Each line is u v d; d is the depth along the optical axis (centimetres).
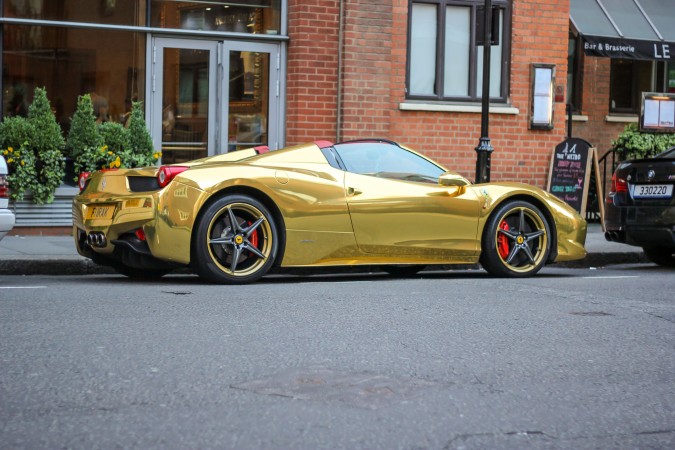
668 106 1706
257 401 454
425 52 1548
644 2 1781
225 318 671
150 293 809
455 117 1547
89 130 1344
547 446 400
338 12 1471
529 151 1598
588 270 1194
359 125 1480
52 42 1358
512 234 1021
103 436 396
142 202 871
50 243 1209
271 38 1462
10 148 1304
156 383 482
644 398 486
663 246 1233
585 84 1859
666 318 722
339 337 611
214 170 889
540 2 1597
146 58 1408
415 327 656
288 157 931
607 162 1877
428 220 972
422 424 424
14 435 395
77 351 550
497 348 594
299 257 920
